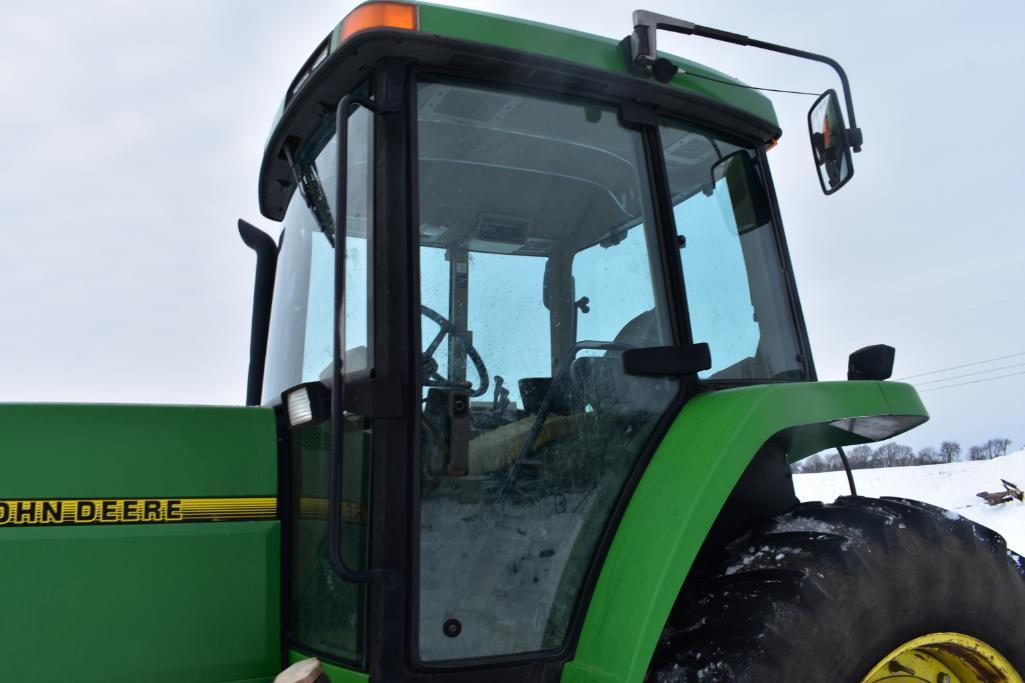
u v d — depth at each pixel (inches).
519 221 83.1
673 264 88.4
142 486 84.0
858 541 77.7
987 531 87.4
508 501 77.2
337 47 75.3
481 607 74.2
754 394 80.9
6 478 81.2
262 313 109.3
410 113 75.7
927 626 79.1
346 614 74.0
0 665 77.4
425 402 74.8
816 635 71.9
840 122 94.0
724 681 69.6
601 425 82.7
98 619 79.9
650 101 90.1
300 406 76.7
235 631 83.2
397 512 70.6
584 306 85.1
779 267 100.7
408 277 73.7
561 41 82.4
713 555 84.5
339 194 66.0
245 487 87.2
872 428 98.0
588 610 77.6
